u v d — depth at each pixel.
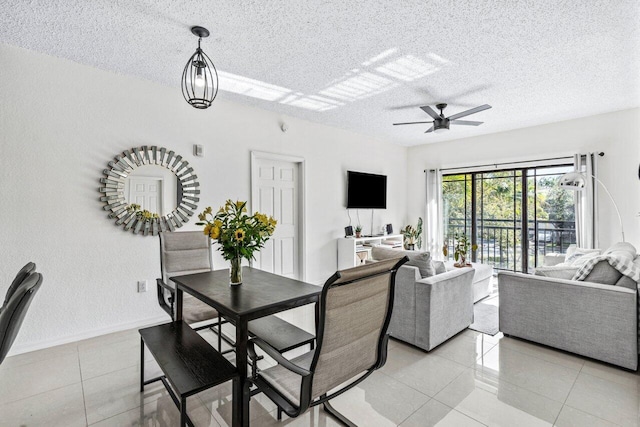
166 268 2.70
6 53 2.52
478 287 4.12
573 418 1.80
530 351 2.66
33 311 2.65
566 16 2.13
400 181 6.35
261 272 2.56
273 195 4.41
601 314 2.38
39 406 1.89
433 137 5.68
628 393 2.04
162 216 3.30
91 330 2.92
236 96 3.69
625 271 2.36
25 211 2.61
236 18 2.18
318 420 1.80
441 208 5.95
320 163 4.88
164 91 3.33
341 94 3.59
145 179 3.20
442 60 2.78
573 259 3.57
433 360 2.51
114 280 3.04
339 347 1.34
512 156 5.04
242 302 1.70
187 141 3.48
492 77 3.12
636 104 3.85
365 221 5.63
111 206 2.99
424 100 3.78
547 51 2.61
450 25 2.25
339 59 2.78
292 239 4.64
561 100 3.72
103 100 2.97
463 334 3.03
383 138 5.79
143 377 2.05
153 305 3.27
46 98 2.69
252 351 1.51
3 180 2.52
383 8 2.06
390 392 2.07
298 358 1.68
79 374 2.26
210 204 3.66
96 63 2.86
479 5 2.02
